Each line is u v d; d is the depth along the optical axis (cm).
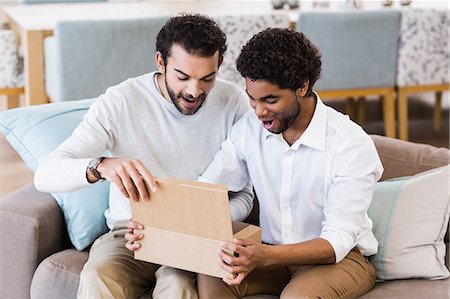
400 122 471
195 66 198
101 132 211
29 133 241
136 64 405
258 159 209
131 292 206
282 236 210
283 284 208
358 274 200
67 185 196
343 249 193
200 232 186
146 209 191
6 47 438
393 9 446
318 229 208
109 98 214
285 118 191
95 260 206
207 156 224
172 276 199
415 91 466
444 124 530
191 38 197
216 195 178
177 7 502
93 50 396
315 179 202
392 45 450
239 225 195
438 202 220
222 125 224
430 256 214
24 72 444
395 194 224
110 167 190
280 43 184
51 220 223
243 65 186
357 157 196
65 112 249
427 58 457
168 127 219
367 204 197
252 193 227
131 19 397
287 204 207
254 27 423
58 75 396
